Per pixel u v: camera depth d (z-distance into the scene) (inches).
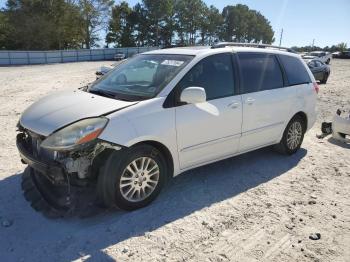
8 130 284.0
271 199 177.3
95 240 138.9
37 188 161.3
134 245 136.5
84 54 2223.2
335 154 251.6
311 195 183.3
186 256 131.1
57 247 134.3
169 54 190.9
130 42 3459.6
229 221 155.2
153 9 3489.2
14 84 683.4
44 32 2529.5
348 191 190.1
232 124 189.2
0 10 2640.3
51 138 142.5
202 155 180.5
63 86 649.6
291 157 239.8
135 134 149.9
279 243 140.6
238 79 194.2
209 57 183.3
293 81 231.0
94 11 2923.2
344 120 275.6
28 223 149.3
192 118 169.5
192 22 3914.9
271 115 212.5
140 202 160.7
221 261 128.9
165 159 168.2
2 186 180.1
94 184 150.0
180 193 179.3
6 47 2608.3
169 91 164.2
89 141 139.8
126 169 152.3
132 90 170.9
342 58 2474.2
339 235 147.6
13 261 126.5
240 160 229.3
